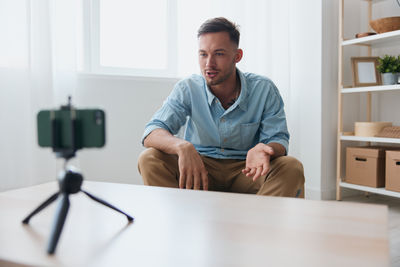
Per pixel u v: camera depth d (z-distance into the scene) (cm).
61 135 64
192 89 157
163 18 259
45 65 201
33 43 200
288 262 50
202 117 157
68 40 208
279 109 157
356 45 262
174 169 141
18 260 52
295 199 88
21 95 197
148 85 240
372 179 227
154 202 85
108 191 98
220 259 51
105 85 228
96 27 234
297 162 132
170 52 258
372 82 244
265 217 72
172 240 60
